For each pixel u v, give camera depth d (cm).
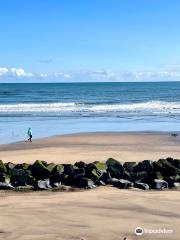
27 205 1309
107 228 1070
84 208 1262
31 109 6303
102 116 5316
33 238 1003
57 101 8888
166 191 1559
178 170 1747
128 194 1469
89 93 12631
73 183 1662
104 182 1681
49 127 4184
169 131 3847
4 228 1078
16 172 1691
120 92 13238
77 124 4456
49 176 1725
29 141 3231
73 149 2839
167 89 15375
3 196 1473
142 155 2556
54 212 1220
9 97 10431
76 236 1013
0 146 2983
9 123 4525
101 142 3203
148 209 1248
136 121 4766
